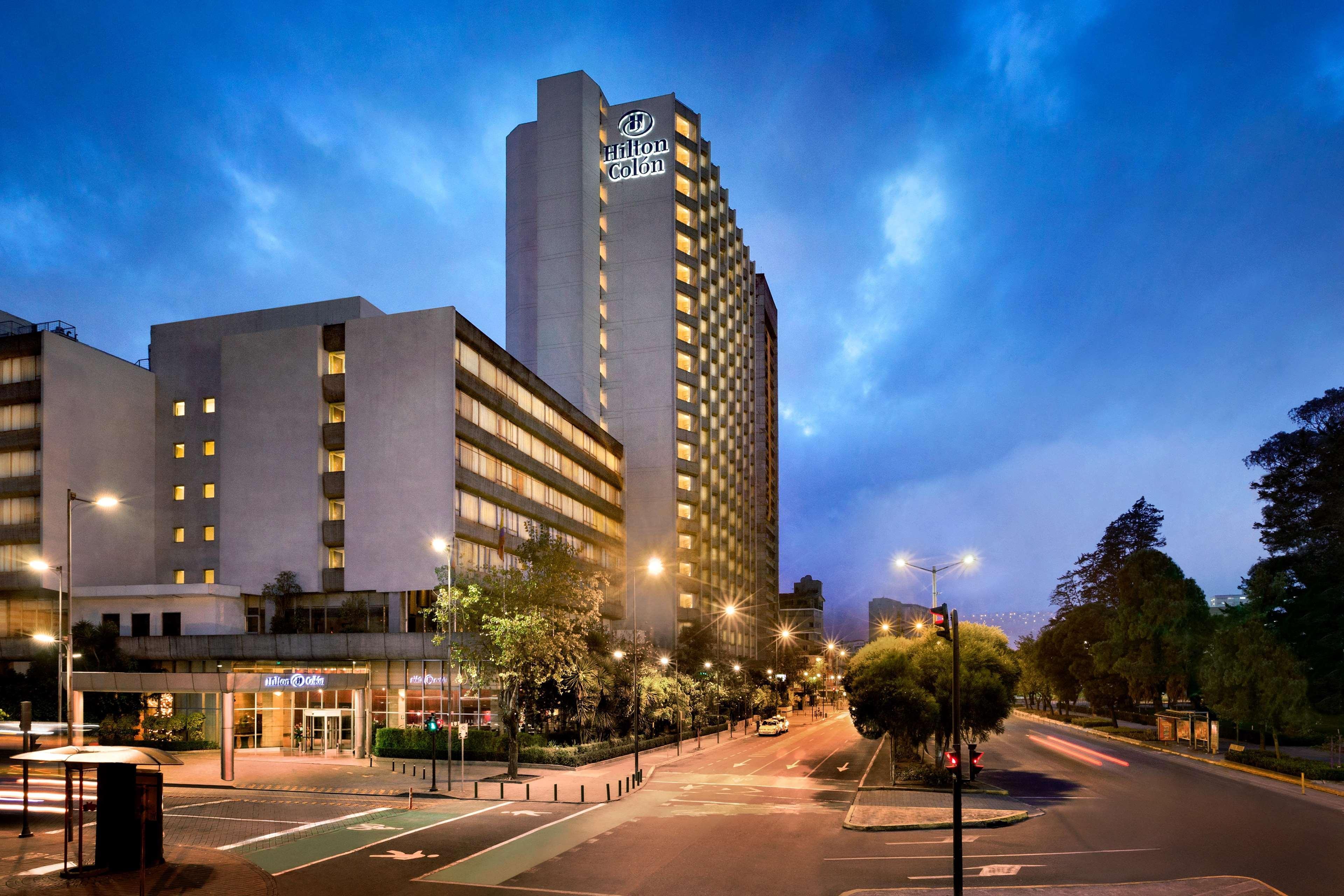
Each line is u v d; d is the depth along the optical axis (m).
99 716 59.00
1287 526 72.12
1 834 29.39
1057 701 120.69
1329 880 22.67
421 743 55.12
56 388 68.00
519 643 45.72
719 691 83.25
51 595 66.62
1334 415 70.69
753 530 147.38
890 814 33.19
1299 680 49.28
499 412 71.62
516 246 108.75
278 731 60.59
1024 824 31.75
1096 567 106.50
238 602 65.81
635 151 112.25
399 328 64.94
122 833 23.98
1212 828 30.64
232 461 67.19
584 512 92.81
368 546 63.59
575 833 30.25
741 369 141.62
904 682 42.25
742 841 28.78
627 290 110.44
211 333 75.25
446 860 25.84
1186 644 71.69
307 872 24.27
